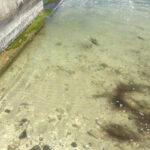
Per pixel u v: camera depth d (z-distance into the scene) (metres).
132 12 7.53
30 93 3.55
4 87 3.64
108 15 7.23
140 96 3.57
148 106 3.37
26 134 2.83
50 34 5.68
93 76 4.04
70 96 3.53
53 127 2.94
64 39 5.44
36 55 4.64
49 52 4.79
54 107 3.29
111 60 4.55
